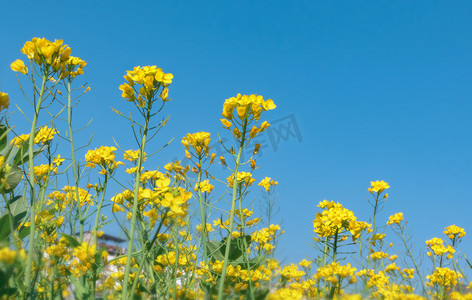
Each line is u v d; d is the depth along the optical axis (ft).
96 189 3.26
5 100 2.40
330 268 3.04
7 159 3.11
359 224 3.65
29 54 2.72
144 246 2.62
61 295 2.79
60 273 2.77
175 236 2.90
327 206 3.82
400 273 3.99
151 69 2.70
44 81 2.73
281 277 3.37
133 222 2.59
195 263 3.08
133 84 2.68
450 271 3.56
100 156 3.20
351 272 3.03
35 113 2.68
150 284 2.95
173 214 2.61
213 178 3.10
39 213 2.87
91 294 2.74
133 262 3.05
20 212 2.95
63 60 2.79
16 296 2.48
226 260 2.72
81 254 2.74
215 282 2.99
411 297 2.63
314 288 3.19
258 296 2.93
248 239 3.49
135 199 2.61
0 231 2.82
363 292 2.99
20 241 2.64
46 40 2.73
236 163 2.85
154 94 2.68
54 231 2.85
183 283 3.04
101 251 2.81
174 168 3.13
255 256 3.44
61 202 3.33
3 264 2.29
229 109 2.85
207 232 3.45
